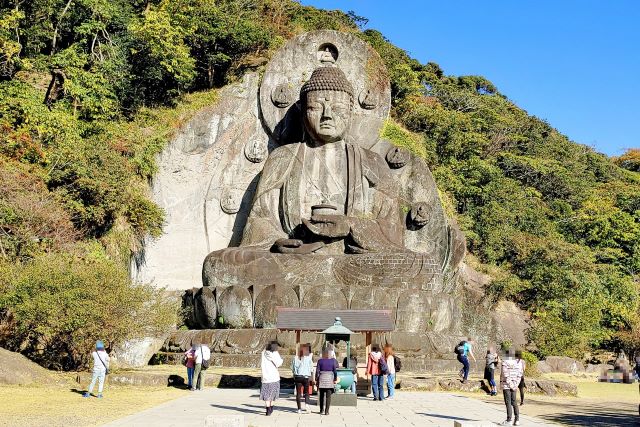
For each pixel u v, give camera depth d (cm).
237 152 2681
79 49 2767
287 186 2459
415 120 3659
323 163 2502
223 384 1661
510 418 1154
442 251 2577
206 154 2638
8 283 1759
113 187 2284
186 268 2570
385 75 2772
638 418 1311
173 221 2578
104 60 2720
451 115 3741
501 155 4844
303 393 1380
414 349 1984
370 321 1459
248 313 2083
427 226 2575
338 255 2223
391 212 2445
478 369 2033
